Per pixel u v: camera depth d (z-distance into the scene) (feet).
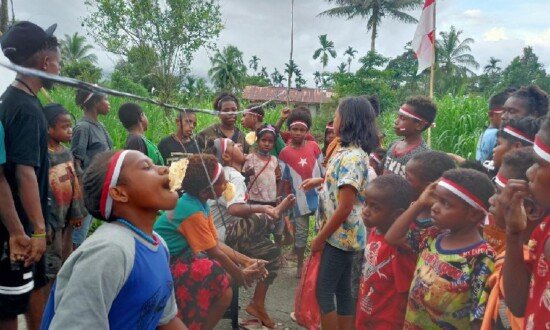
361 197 9.63
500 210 5.44
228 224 11.02
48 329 5.13
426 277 7.00
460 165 9.30
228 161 12.10
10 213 8.15
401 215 7.64
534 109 10.23
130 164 5.43
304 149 16.15
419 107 10.43
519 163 6.39
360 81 77.36
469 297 6.63
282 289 15.11
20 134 8.16
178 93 40.19
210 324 9.55
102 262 4.92
